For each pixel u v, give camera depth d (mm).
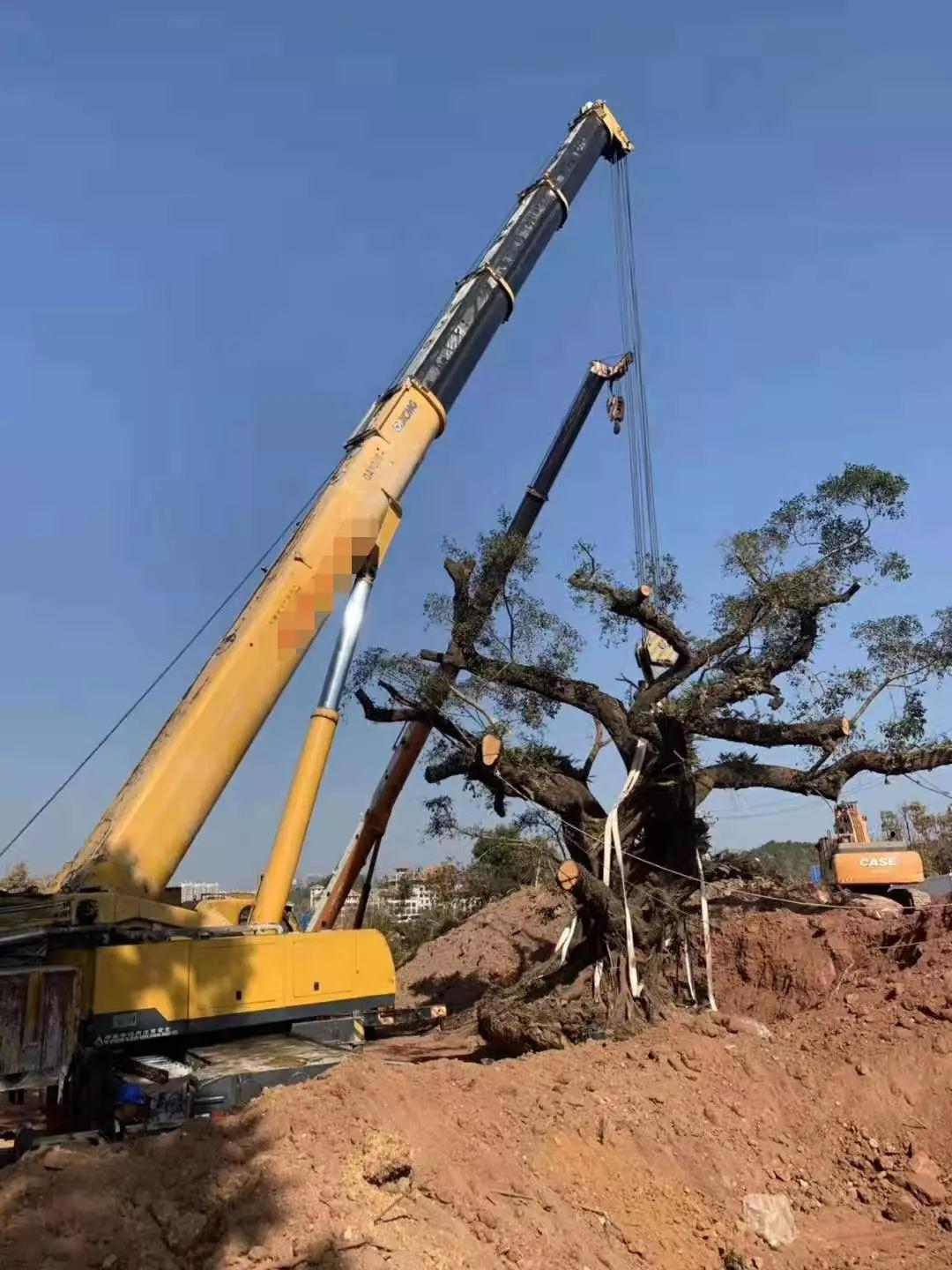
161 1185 7414
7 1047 9625
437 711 16375
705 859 19391
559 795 17109
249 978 12141
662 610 18188
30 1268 6141
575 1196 9258
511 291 20109
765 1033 14234
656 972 16109
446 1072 11336
